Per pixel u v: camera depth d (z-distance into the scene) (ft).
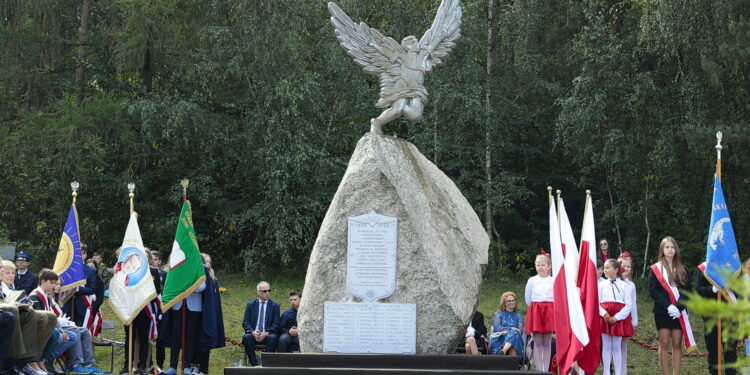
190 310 41.55
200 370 42.88
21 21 80.33
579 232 90.89
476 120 79.05
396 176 35.47
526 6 82.58
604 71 75.25
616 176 77.20
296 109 75.72
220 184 86.63
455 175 86.79
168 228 81.51
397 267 34.73
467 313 34.47
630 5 86.12
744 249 69.67
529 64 83.41
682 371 51.34
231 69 78.13
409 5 81.35
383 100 36.76
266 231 77.97
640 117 74.84
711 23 67.46
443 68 80.38
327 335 34.40
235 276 80.53
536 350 40.52
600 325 37.93
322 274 35.04
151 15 79.56
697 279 39.11
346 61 81.25
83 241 81.66
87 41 84.33
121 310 41.65
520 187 82.53
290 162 76.07
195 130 77.36
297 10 79.41
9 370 33.81
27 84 83.76
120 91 84.64
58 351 38.81
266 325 44.88
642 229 83.15
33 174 80.84
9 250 52.03
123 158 81.35
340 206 35.40
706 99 68.74
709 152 68.39
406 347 34.06
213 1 80.53
